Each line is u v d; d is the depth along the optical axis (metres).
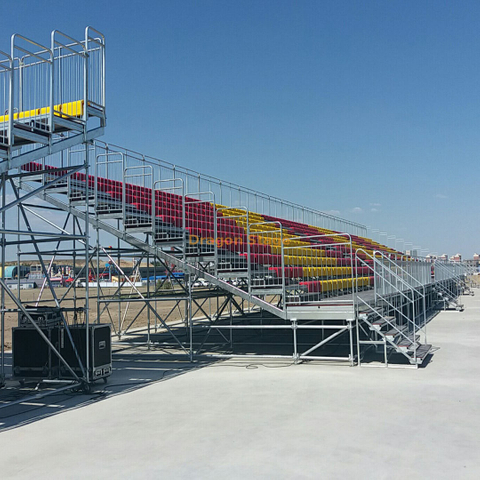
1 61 8.71
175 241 11.15
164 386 8.38
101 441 5.59
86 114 8.54
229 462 4.81
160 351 12.43
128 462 4.90
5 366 11.34
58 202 11.69
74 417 6.66
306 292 11.21
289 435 5.57
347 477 4.38
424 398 7.09
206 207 17.91
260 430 5.77
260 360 10.81
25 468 4.84
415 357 9.40
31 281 65.56
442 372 8.90
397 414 6.30
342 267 17.17
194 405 7.02
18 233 7.06
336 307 9.91
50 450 5.34
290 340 14.45
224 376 9.05
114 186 13.57
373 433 5.57
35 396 7.43
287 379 8.60
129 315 23.02
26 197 7.47
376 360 10.34
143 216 11.84
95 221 11.54
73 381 8.37
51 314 8.91
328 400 7.07
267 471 4.56
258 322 17.98
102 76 8.97
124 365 10.62
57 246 11.34
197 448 5.23
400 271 14.36
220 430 5.82
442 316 18.94
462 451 4.98
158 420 6.34
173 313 23.86
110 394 7.96
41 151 7.61
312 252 17.11
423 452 4.96
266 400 7.16
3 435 5.94
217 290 16.22
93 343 8.46
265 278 12.13
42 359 8.73
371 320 10.84
